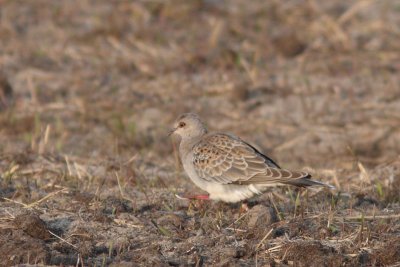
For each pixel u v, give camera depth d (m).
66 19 21.69
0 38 20.47
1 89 17.67
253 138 16.42
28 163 13.48
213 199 11.25
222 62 19.62
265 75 19.11
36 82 18.36
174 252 9.61
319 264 9.20
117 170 13.09
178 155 14.99
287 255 9.44
